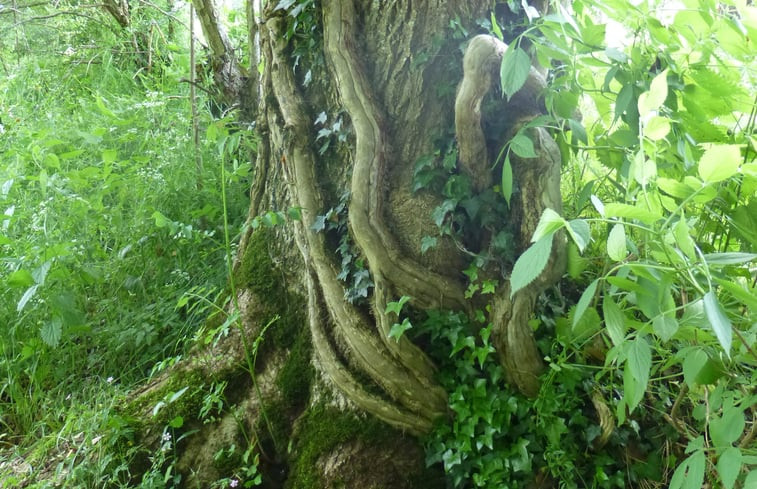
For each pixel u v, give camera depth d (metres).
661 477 2.02
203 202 3.56
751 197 1.83
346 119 2.32
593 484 1.96
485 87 1.93
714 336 1.53
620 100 1.84
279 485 2.25
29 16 5.11
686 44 2.02
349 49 2.21
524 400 2.07
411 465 2.13
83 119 4.02
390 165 2.25
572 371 2.02
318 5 2.30
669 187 1.49
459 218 2.14
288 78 2.48
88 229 3.14
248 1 3.68
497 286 2.10
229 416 2.37
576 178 2.34
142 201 3.30
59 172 3.21
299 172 2.40
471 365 2.12
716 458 1.74
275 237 2.71
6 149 3.93
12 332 2.74
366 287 2.21
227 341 2.59
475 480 2.02
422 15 2.14
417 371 2.13
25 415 2.70
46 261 2.64
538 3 2.18
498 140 2.13
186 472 2.24
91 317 3.05
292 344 2.53
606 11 1.91
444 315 2.16
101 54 5.00
